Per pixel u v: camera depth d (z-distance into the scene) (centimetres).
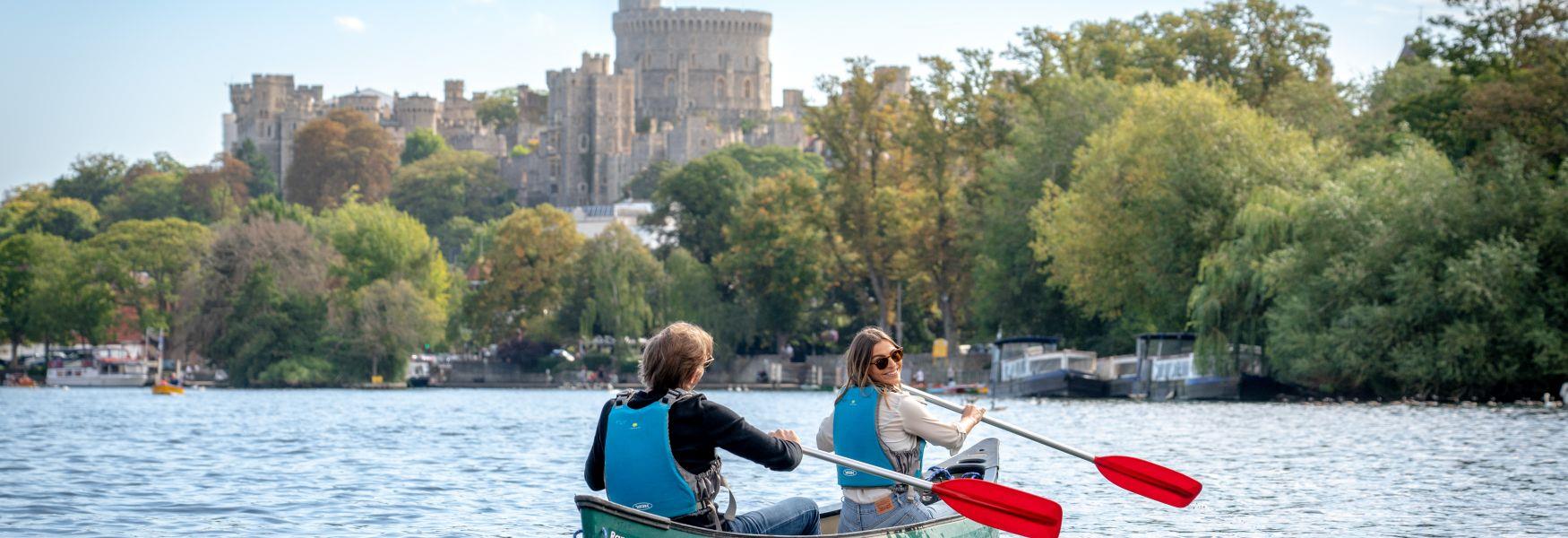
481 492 2241
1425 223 5341
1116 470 1450
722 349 11131
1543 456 2830
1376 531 1766
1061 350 8388
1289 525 1823
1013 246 8338
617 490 1107
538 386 11656
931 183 9625
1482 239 5288
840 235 10212
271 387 10538
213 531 1803
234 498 2161
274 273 10644
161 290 13562
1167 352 6588
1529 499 2073
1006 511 1248
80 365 13250
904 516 1234
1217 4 9244
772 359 11256
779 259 10831
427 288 11869
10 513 1966
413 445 3425
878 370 1231
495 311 12038
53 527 1830
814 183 10556
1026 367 7444
